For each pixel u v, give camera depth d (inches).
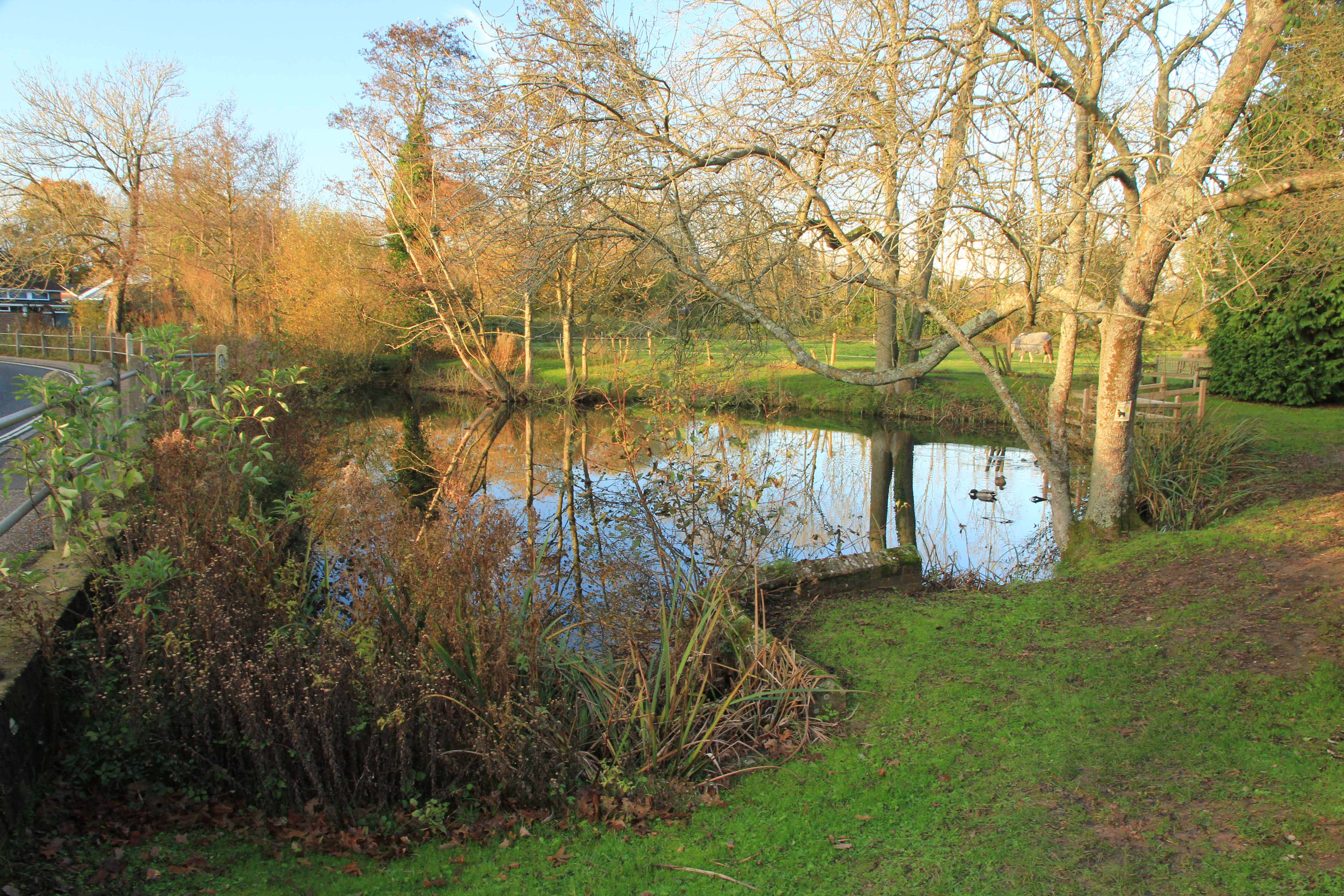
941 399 818.8
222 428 227.6
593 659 227.9
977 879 131.6
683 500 349.7
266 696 153.8
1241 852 131.0
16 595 146.9
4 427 159.0
